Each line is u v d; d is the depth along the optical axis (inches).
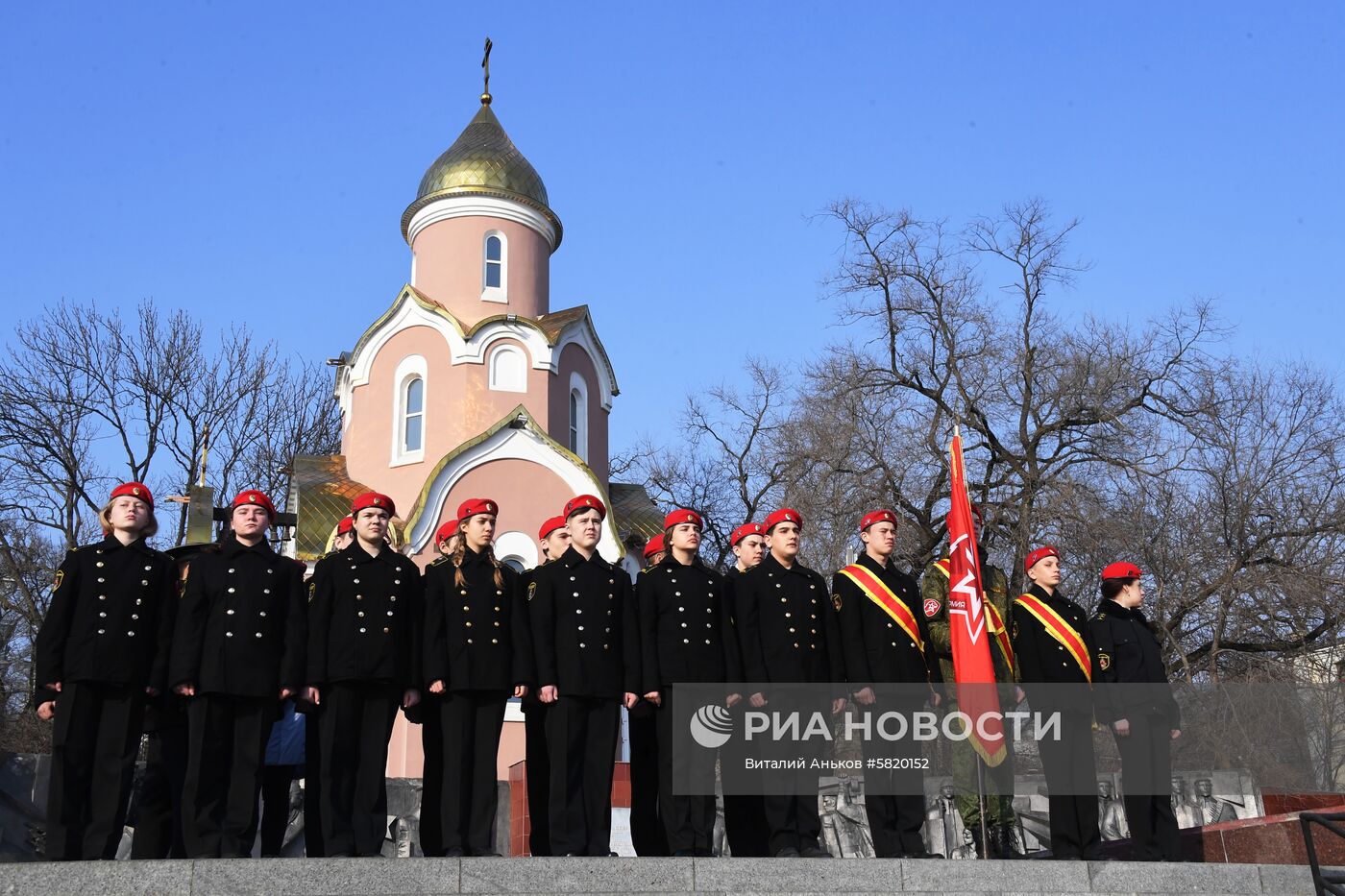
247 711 351.6
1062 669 410.6
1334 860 430.3
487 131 1182.9
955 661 416.8
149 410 1491.1
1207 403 1071.0
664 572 390.0
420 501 941.2
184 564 369.4
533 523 971.9
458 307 1104.2
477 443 967.0
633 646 380.2
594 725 372.8
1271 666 907.4
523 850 625.3
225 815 344.5
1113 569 425.4
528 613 378.0
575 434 1106.1
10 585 1390.3
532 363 1064.8
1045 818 548.1
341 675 352.2
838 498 1083.3
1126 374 1112.2
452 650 363.6
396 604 363.9
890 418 1141.1
